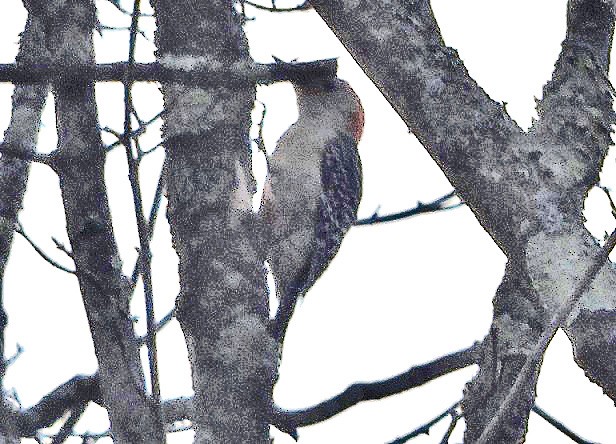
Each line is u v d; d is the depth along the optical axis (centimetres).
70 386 762
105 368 656
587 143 589
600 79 628
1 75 657
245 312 659
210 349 651
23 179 823
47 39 754
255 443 639
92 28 766
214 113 685
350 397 748
